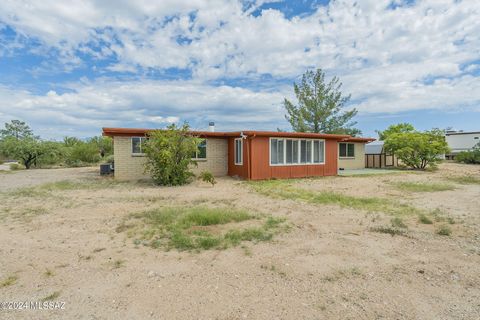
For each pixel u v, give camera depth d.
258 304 2.84
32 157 23.03
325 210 7.19
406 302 2.85
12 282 3.35
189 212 6.61
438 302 2.85
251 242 4.72
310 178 15.25
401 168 22.28
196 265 3.82
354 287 3.18
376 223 5.90
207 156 15.96
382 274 3.51
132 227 5.67
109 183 12.81
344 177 15.73
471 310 2.71
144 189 11.09
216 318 2.60
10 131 53.28
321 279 3.38
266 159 14.40
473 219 6.14
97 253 4.27
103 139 31.05
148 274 3.54
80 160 26.06
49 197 9.20
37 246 4.59
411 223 5.89
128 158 14.09
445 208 7.27
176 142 12.20
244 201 8.50
